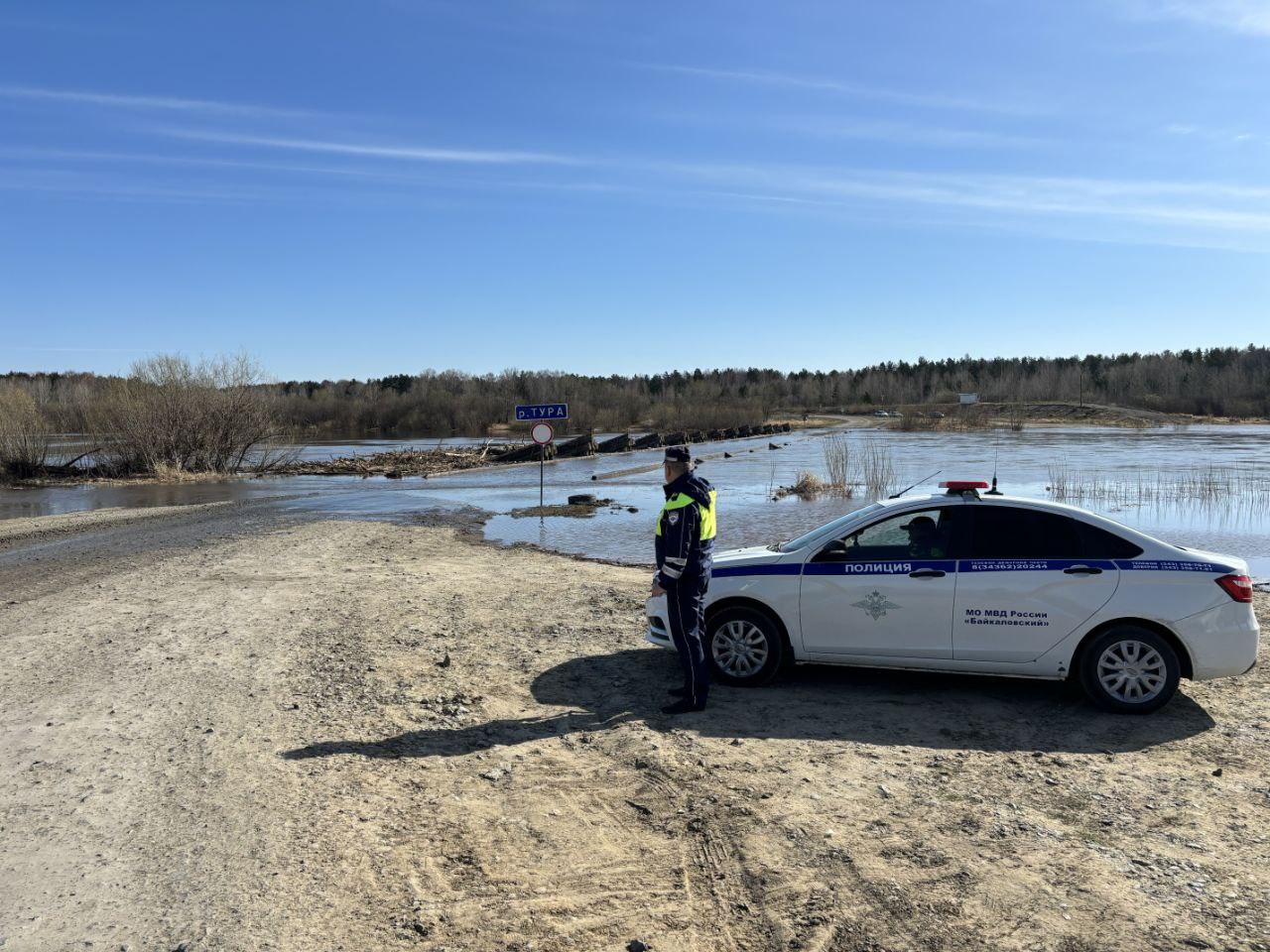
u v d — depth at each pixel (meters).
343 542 15.87
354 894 3.89
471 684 7.14
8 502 26.17
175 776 5.19
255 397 37.19
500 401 92.06
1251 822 4.58
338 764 5.43
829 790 5.02
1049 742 5.84
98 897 3.83
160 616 9.59
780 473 33.00
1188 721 6.24
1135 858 4.19
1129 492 24.28
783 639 7.03
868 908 3.77
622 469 36.16
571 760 5.52
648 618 7.32
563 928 3.63
